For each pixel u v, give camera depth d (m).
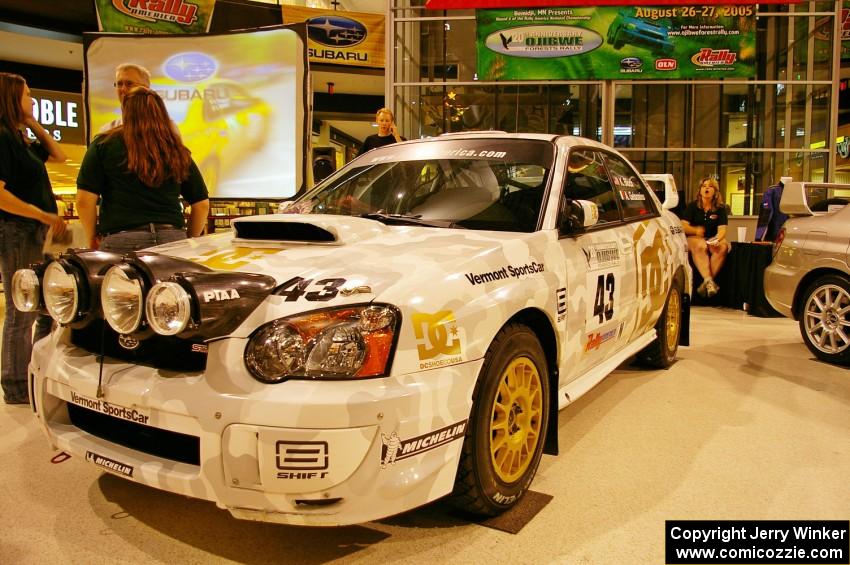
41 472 2.85
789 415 3.68
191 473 1.95
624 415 3.67
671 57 10.75
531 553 2.18
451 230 2.74
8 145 3.59
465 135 3.54
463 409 2.07
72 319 2.19
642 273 3.78
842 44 14.45
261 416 1.82
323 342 1.88
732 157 11.61
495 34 10.99
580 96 11.80
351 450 1.83
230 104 7.16
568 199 3.10
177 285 1.87
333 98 16.97
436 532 2.31
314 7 15.04
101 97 7.22
